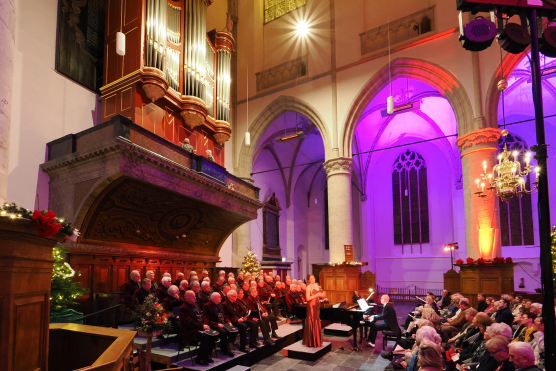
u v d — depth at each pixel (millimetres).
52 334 4578
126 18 11398
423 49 15508
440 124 22109
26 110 10008
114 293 9109
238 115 19812
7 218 2752
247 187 13633
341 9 17844
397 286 24375
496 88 13914
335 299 15906
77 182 9156
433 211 24125
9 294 2822
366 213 25188
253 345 9164
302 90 18141
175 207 10852
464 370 5203
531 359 3688
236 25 20891
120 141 8117
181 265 12938
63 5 11461
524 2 3438
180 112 12648
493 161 13484
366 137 23734
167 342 8648
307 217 27750
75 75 11641
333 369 8344
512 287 12172
